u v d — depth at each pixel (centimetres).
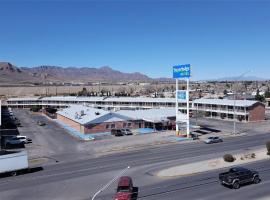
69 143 7069
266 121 10406
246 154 5453
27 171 4728
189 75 7506
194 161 5097
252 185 3828
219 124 9856
